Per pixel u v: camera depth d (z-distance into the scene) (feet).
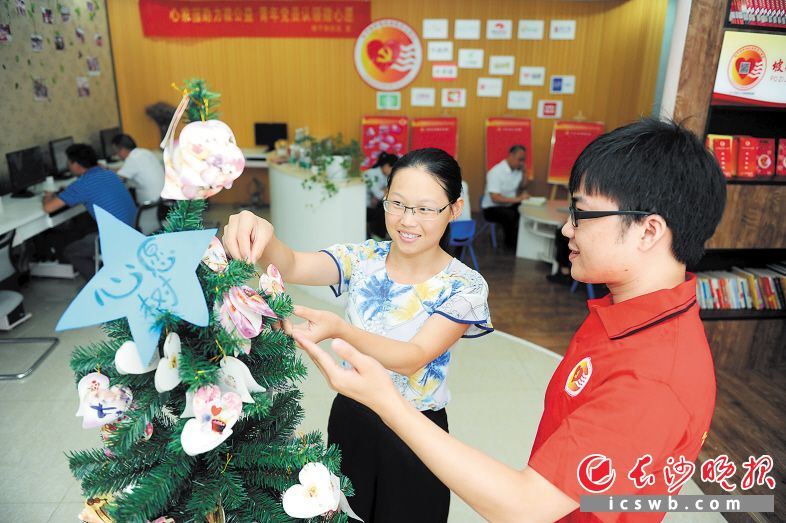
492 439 8.91
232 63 22.84
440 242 4.52
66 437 8.68
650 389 2.33
